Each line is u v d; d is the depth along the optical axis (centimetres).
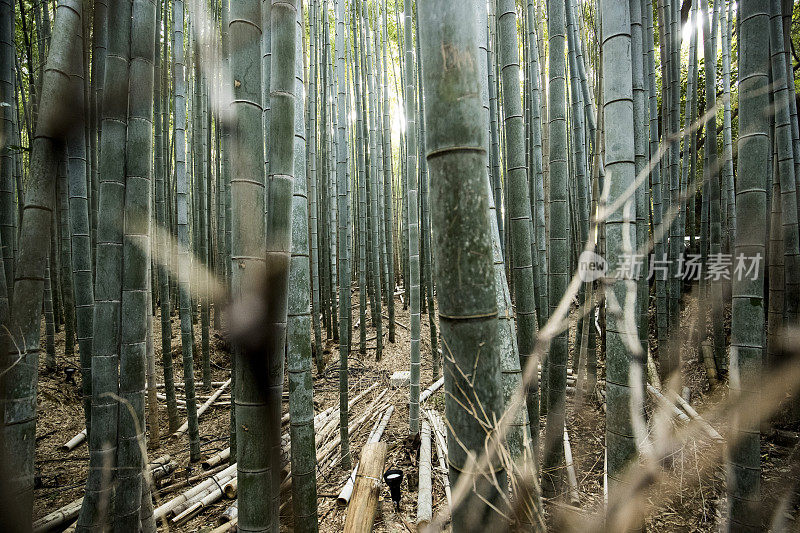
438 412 454
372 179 648
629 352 138
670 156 399
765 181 168
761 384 172
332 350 691
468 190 94
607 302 143
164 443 419
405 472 347
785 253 321
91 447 177
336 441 399
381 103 820
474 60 95
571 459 308
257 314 143
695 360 458
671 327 425
